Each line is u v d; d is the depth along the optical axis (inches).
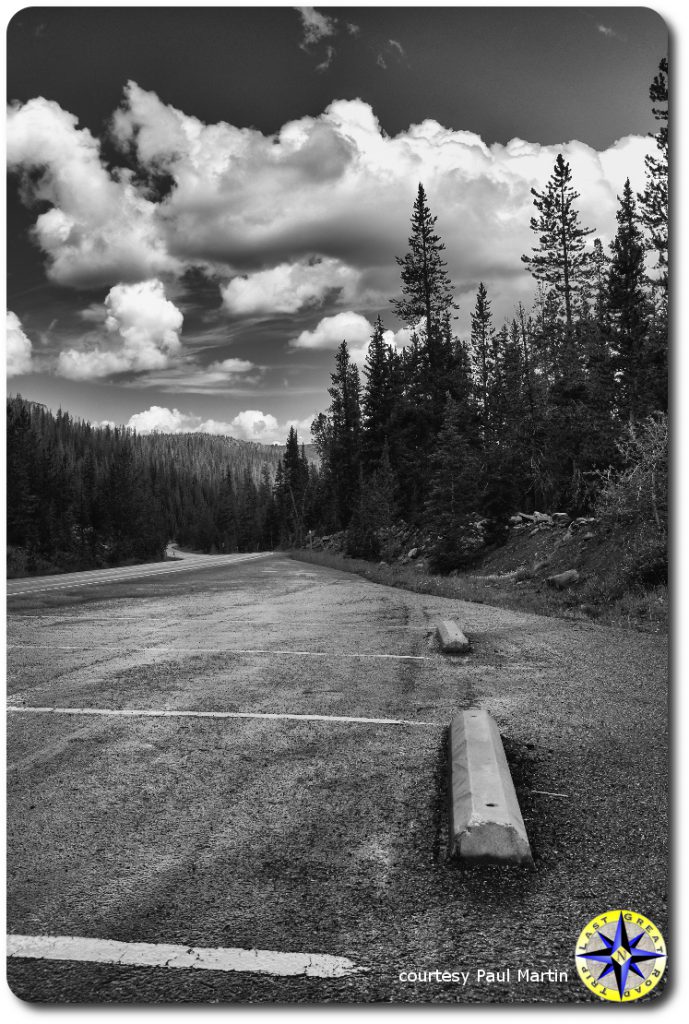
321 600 544.7
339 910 100.3
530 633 306.8
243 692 221.3
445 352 1422.2
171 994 84.4
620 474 515.8
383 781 143.9
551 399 1058.1
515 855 109.6
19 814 135.1
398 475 1477.6
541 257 1296.8
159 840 123.2
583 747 155.6
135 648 310.7
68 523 2297.0
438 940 93.1
